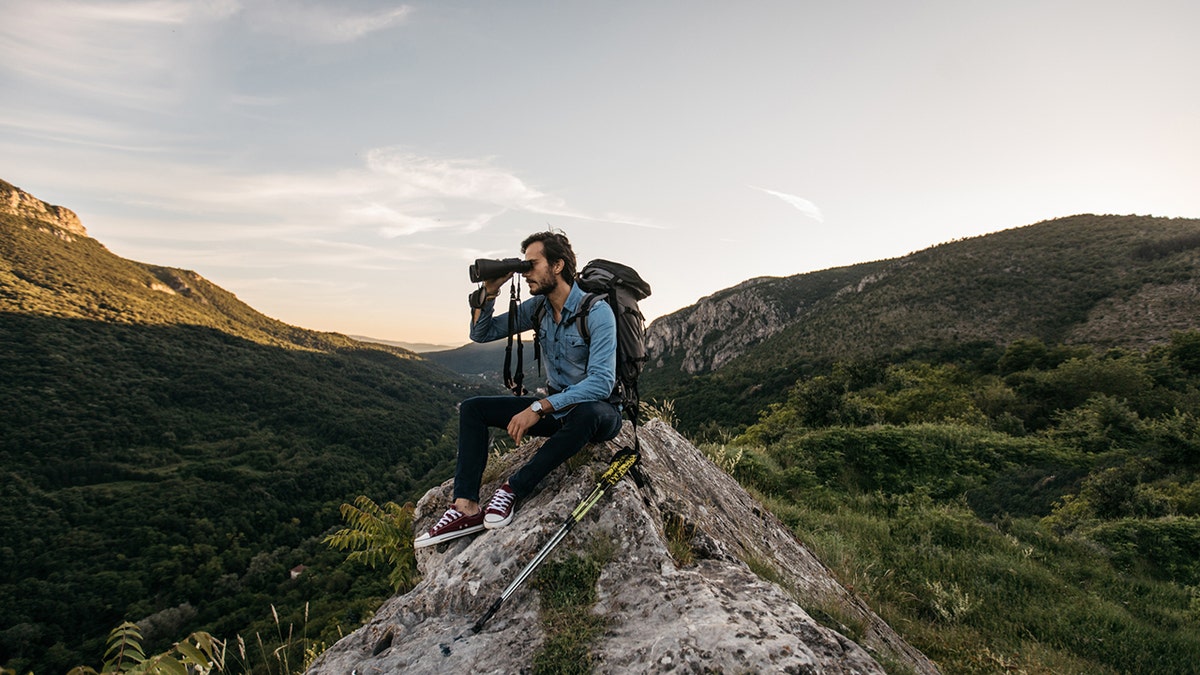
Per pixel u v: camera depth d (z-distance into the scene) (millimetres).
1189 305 53969
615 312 2754
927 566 7727
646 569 2334
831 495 11273
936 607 6328
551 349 2889
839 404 21641
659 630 1974
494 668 1992
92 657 46594
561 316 2799
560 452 2691
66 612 52719
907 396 27625
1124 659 5793
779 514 8883
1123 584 8266
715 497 4258
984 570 7703
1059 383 30766
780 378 66312
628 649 1922
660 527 2777
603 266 2863
